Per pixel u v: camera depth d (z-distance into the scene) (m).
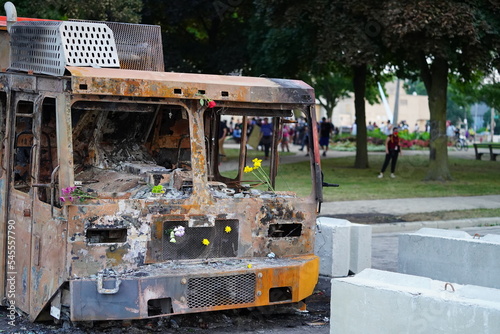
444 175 23.95
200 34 33.06
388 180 23.88
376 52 22.58
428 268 8.59
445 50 20.78
